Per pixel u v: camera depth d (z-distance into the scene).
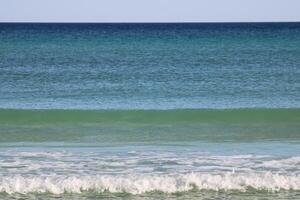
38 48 134.88
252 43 153.12
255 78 75.62
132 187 23.39
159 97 57.84
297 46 139.25
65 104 52.75
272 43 152.12
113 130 38.34
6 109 44.62
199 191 23.28
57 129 38.69
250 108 45.47
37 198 22.27
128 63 99.50
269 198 22.41
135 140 34.81
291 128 39.00
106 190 23.31
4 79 74.75
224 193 23.06
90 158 28.84
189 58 108.88
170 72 84.31
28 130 38.28
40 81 72.75
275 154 29.92
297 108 45.28
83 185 23.42
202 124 40.56
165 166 26.95
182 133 37.25
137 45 147.00
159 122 41.34
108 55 116.44
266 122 41.28
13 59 106.94
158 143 33.72
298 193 23.14
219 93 60.78
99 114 43.53
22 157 29.02
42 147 32.31
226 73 82.44
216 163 27.59
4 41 160.50
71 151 30.89
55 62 101.25
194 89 64.38
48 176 24.84
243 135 36.47
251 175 24.69
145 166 26.94
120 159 28.61
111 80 74.06
